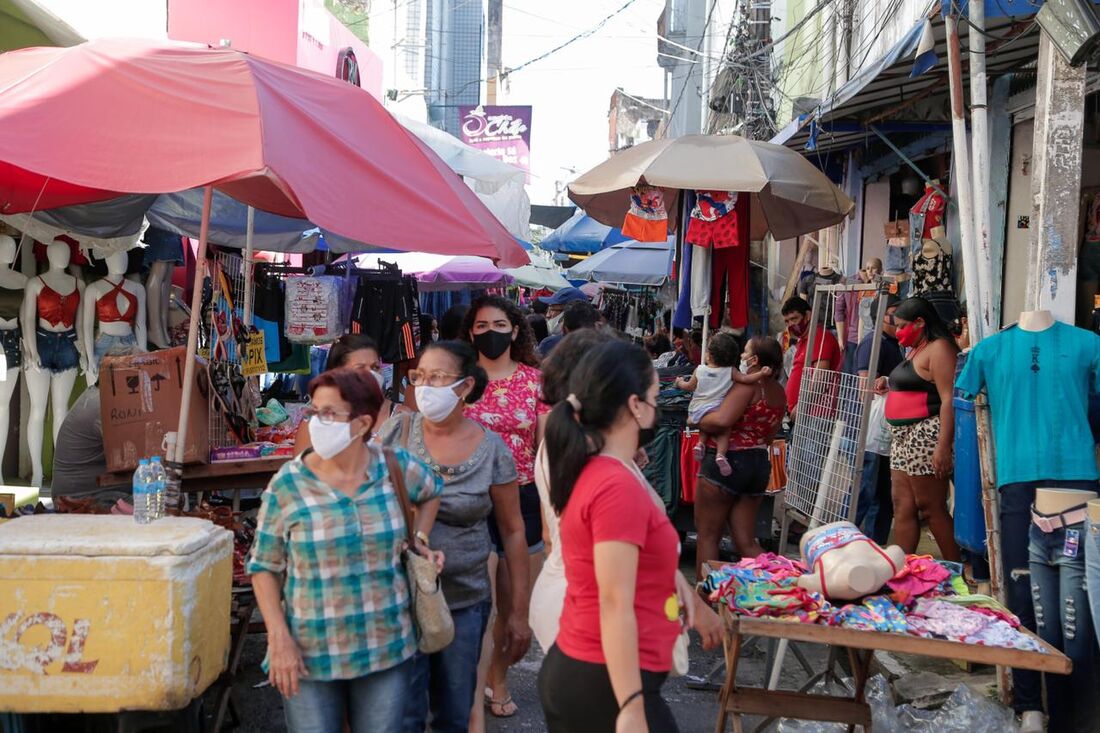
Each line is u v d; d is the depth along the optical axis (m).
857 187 12.47
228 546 3.86
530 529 4.60
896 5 10.23
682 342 12.53
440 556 3.31
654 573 2.60
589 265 14.62
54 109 4.06
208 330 5.98
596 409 2.60
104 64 4.27
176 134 4.05
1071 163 4.93
